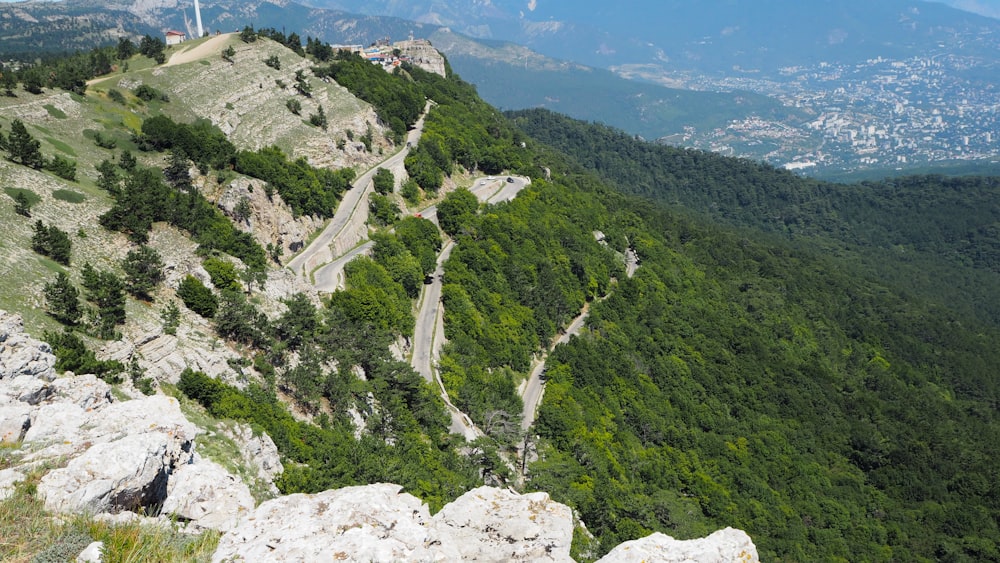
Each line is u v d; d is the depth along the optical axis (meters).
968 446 114.94
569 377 99.44
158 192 74.06
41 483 19.84
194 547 18.16
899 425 118.50
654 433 95.94
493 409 82.19
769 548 77.44
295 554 15.99
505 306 108.62
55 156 74.81
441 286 107.50
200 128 100.94
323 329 71.88
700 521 76.88
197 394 48.12
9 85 88.81
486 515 20.20
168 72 119.38
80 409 26.16
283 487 40.84
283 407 55.53
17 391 28.69
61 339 43.28
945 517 93.31
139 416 26.19
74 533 17.70
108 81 112.06
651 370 113.50
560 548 19.45
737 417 110.94
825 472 101.38
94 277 54.41
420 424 69.56
